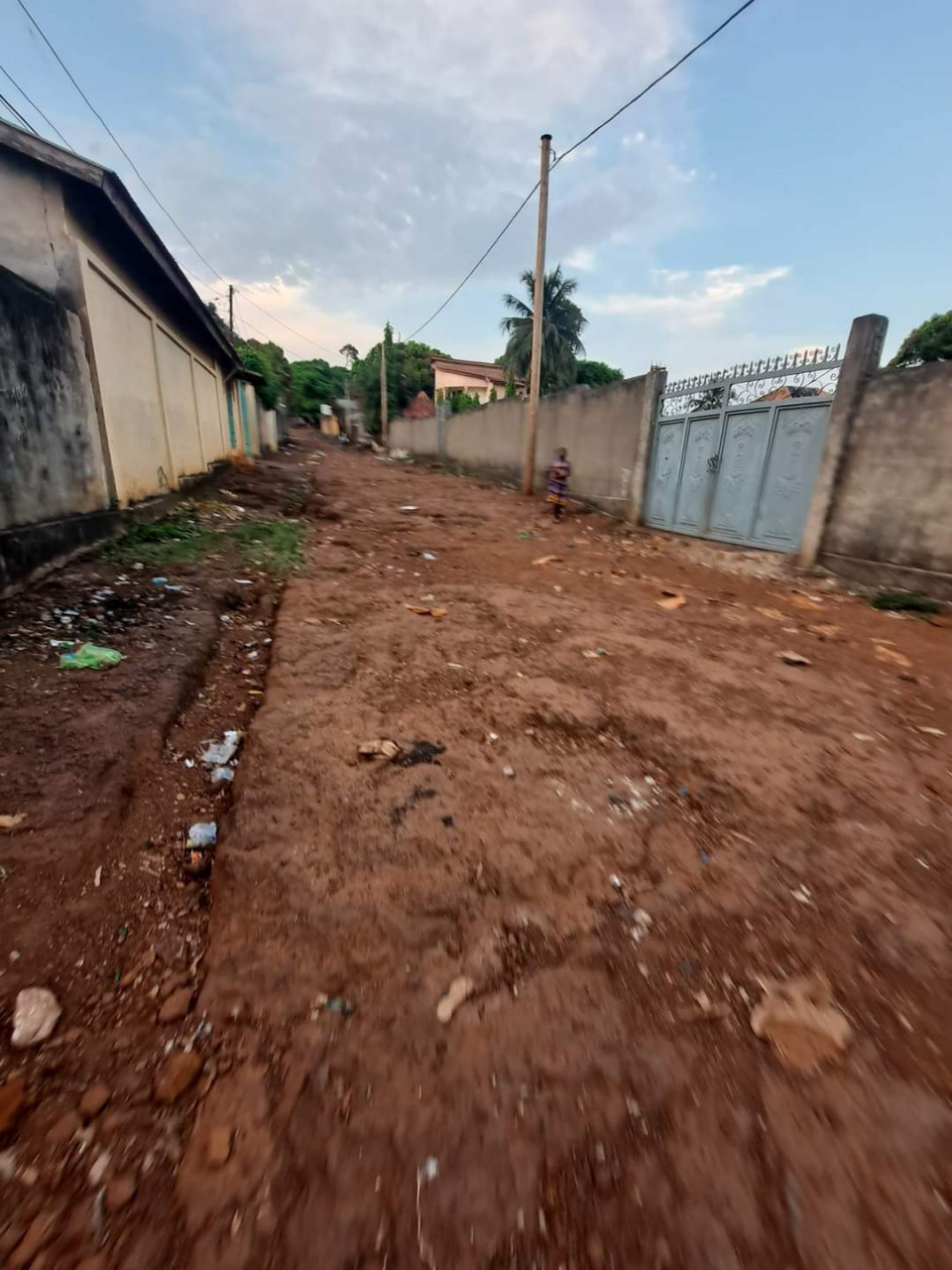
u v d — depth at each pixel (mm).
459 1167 1314
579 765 2943
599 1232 1211
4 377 4496
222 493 11281
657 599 6262
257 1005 1667
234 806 2479
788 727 3408
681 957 1868
